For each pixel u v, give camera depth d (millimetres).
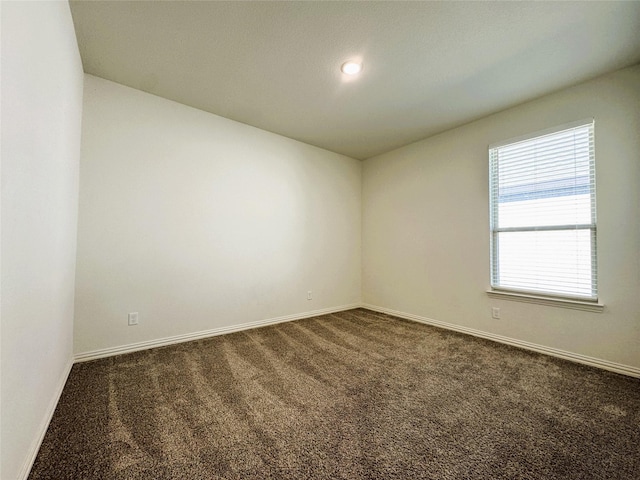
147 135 2648
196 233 2932
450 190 3406
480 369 2246
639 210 2150
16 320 1016
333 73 2350
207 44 2020
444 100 2746
